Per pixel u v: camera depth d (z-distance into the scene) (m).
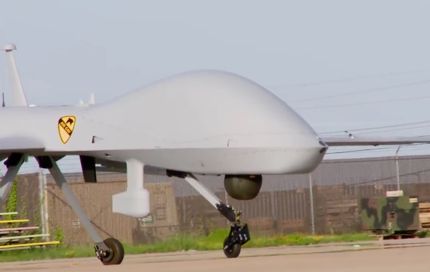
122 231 78.19
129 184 43.91
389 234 70.25
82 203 77.62
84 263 50.69
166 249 69.69
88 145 44.50
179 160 42.25
